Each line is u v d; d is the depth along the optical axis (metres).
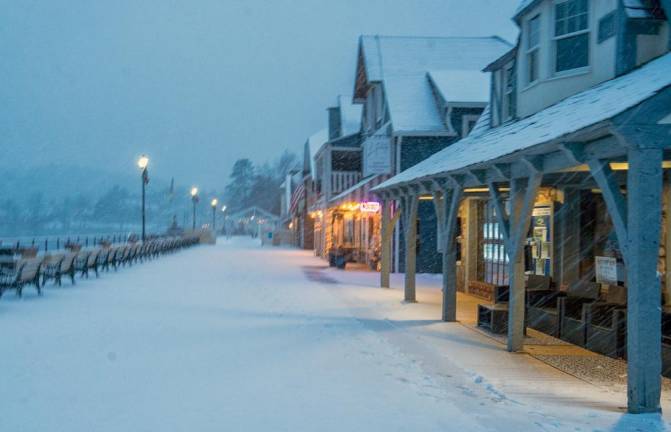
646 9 9.16
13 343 9.16
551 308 11.11
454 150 14.50
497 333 10.52
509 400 6.59
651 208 5.79
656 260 5.86
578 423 5.78
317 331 10.55
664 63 8.25
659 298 5.89
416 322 11.70
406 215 14.96
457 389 7.01
